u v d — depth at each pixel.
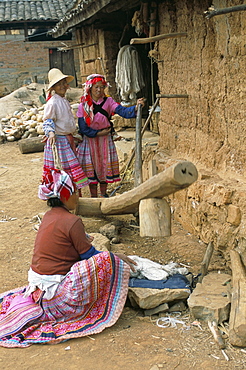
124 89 9.59
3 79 20.45
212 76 4.87
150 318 3.58
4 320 3.40
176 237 5.19
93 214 5.11
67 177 3.50
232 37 4.31
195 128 5.42
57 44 20.53
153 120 9.53
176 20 5.86
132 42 5.15
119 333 3.36
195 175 3.19
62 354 3.11
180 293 3.61
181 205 5.50
